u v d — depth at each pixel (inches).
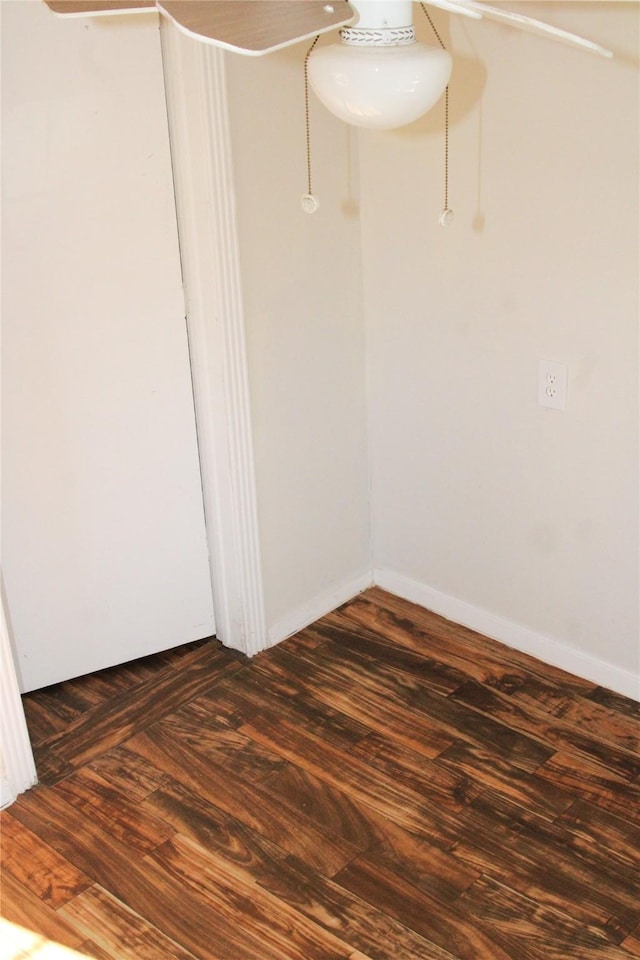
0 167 93.8
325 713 109.9
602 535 106.4
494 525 116.1
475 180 103.5
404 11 69.1
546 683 113.0
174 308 106.5
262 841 94.1
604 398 101.0
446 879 89.4
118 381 106.2
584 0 89.4
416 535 125.1
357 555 129.6
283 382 113.6
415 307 114.2
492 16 62.8
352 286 117.3
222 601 119.6
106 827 96.5
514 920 85.4
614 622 108.9
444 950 83.0
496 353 108.4
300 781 100.8
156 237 103.3
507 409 109.7
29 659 112.3
